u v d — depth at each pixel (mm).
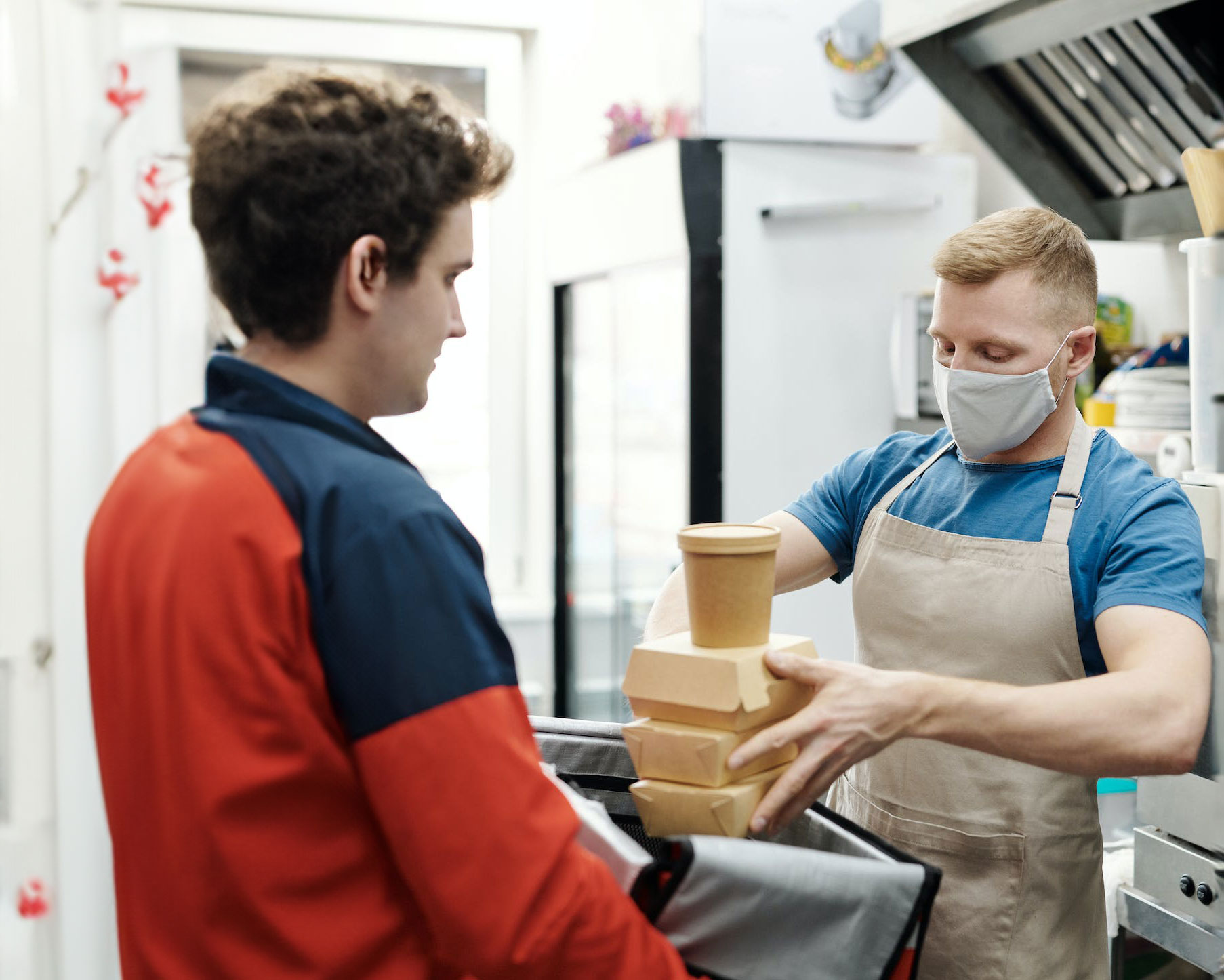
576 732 988
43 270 1627
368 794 692
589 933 684
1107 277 2346
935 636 1124
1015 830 1078
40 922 1655
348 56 3207
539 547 3506
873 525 1226
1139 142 1828
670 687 825
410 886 695
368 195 713
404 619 679
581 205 3014
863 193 2557
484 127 791
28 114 1600
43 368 1636
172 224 2760
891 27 1939
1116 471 1094
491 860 672
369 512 690
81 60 1643
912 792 1126
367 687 678
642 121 2777
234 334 2850
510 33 3350
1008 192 2746
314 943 698
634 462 2830
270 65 764
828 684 841
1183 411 1659
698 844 736
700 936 743
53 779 1665
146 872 714
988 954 1079
